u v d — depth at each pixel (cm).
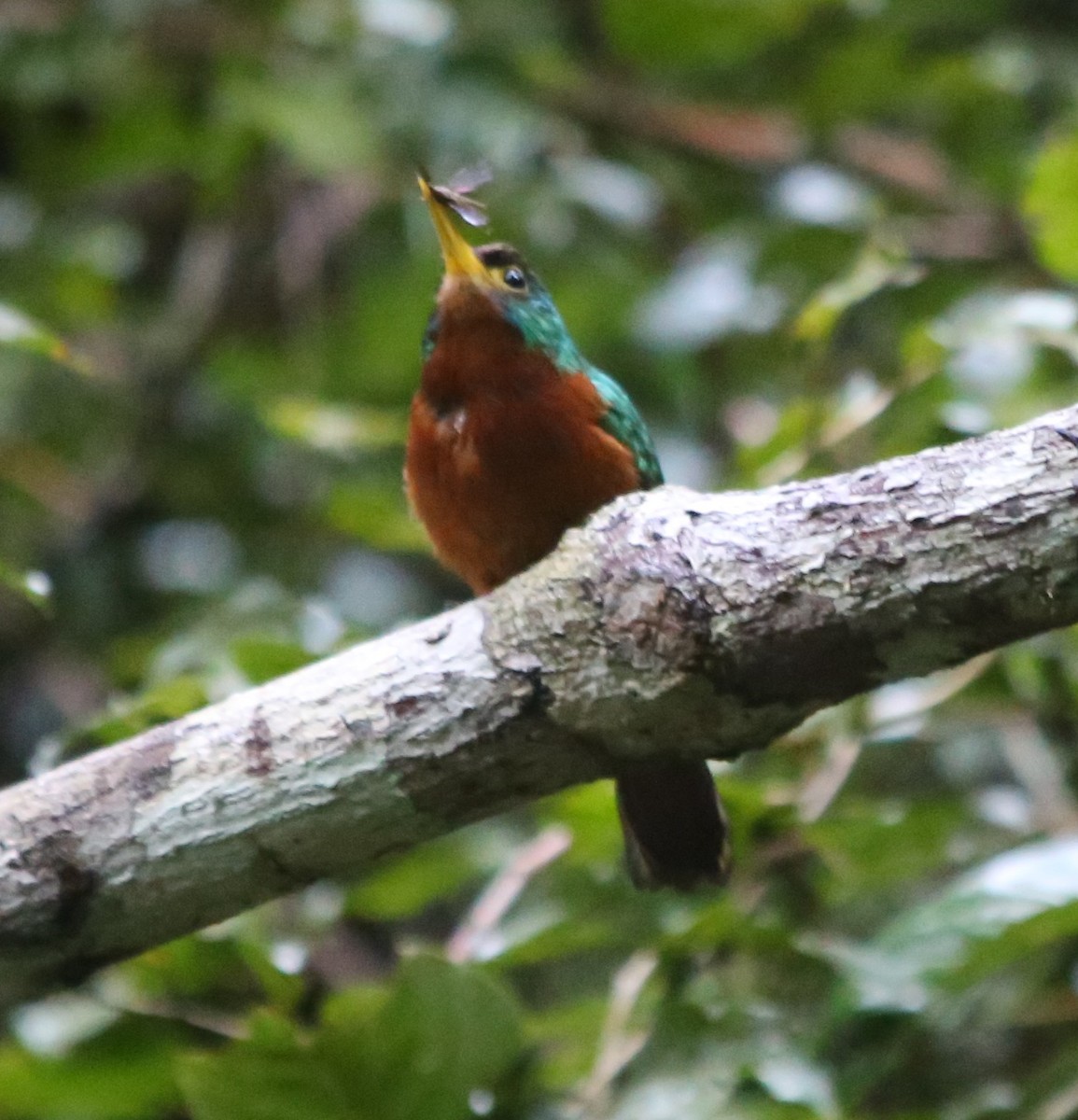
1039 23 1345
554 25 1364
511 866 803
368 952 1052
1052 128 1213
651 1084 706
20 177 1380
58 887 587
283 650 778
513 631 568
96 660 1214
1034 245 1010
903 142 1348
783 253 1180
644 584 547
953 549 509
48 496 1290
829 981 730
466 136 1189
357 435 986
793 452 879
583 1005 781
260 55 1248
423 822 584
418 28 1205
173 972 759
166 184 1479
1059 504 499
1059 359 1016
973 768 1034
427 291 1270
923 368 862
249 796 582
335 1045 671
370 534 996
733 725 551
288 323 1331
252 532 1247
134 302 1389
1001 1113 717
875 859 799
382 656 586
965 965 681
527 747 571
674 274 1188
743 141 1292
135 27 1280
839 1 1266
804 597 525
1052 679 847
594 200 1193
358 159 1170
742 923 728
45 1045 764
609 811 764
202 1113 674
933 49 1342
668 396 1229
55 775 600
